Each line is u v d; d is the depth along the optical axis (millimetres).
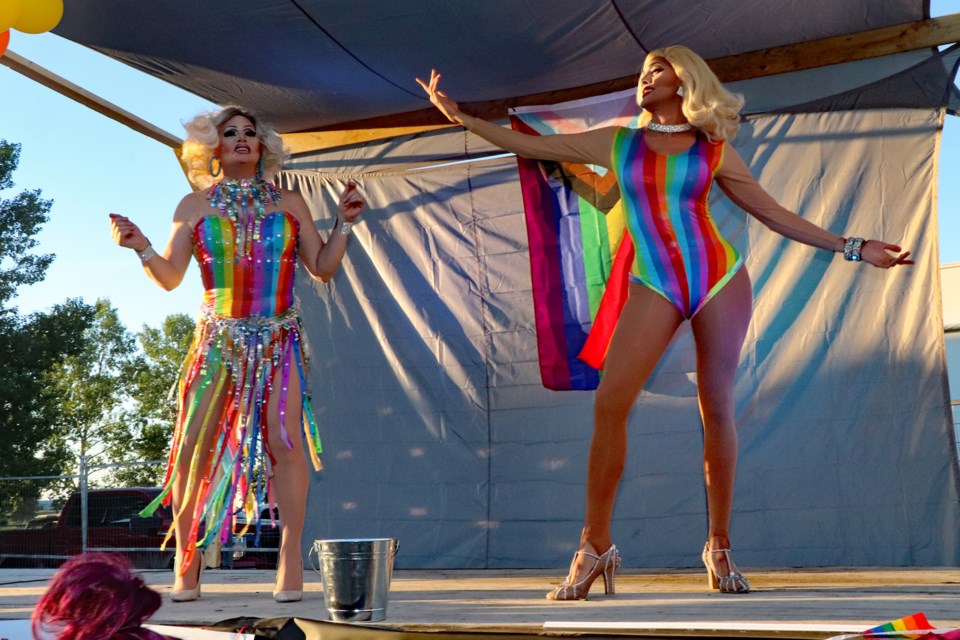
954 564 4348
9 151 27578
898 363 4570
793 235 3418
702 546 4820
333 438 5566
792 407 4715
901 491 4484
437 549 5266
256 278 3293
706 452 3262
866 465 4559
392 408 5496
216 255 3283
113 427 40875
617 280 4875
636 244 3256
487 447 5293
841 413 4633
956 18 4477
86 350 40031
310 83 5043
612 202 5113
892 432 4539
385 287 5602
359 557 2391
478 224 5457
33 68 4699
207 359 3268
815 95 4820
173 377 42188
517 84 5074
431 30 4414
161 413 41750
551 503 5121
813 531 4590
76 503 8016
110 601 1451
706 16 4371
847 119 4758
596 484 3072
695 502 4863
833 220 4727
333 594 2404
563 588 2939
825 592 2975
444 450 5363
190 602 3100
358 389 5570
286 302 3352
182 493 3219
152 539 7480
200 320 3340
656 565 4863
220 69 4891
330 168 5762
